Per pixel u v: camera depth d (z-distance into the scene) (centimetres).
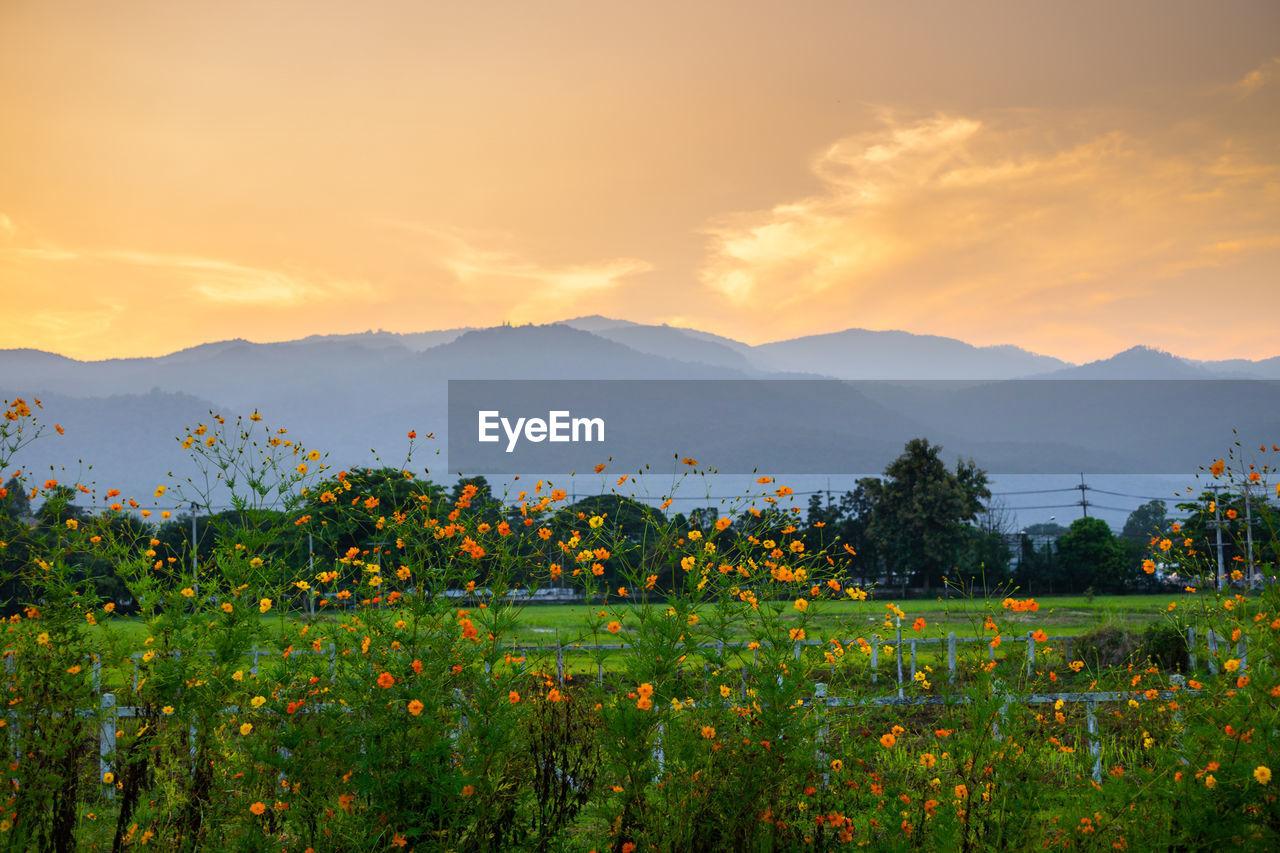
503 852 475
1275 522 492
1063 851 425
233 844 451
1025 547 5809
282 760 461
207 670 506
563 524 551
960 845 423
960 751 448
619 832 451
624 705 452
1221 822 394
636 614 487
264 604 528
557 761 518
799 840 466
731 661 478
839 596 547
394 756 458
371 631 492
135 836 476
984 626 512
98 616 546
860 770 491
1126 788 420
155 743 501
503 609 506
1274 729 407
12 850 471
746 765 452
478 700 464
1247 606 478
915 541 5306
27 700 500
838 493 5750
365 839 441
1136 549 5588
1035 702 543
